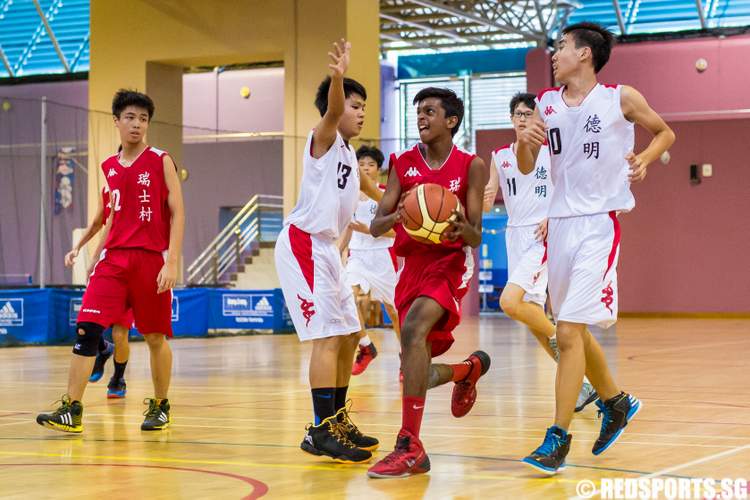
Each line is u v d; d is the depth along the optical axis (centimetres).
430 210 393
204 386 753
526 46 2855
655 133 408
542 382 757
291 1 1634
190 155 1870
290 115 1634
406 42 2795
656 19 2406
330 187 424
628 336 1412
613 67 2338
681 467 387
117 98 523
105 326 508
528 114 619
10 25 2580
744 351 1101
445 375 435
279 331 1530
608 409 421
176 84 1764
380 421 539
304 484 359
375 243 830
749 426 505
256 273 1717
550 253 421
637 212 2078
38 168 1964
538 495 336
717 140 2036
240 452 436
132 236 515
